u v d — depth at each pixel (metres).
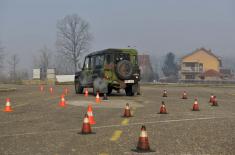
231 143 9.24
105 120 13.72
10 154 8.02
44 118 14.27
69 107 18.77
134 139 9.79
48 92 33.72
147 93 32.28
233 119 14.13
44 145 8.98
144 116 15.02
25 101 22.53
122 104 20.58
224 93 34.94
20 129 11.55
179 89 42.91
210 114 15.93
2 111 16.83
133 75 26.88
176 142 9.38
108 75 26.34
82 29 99.06
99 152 8.20
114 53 26.47
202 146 8.87
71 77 65.81
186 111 17.14
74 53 98.69
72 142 9.37
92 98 25.11
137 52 27.06
